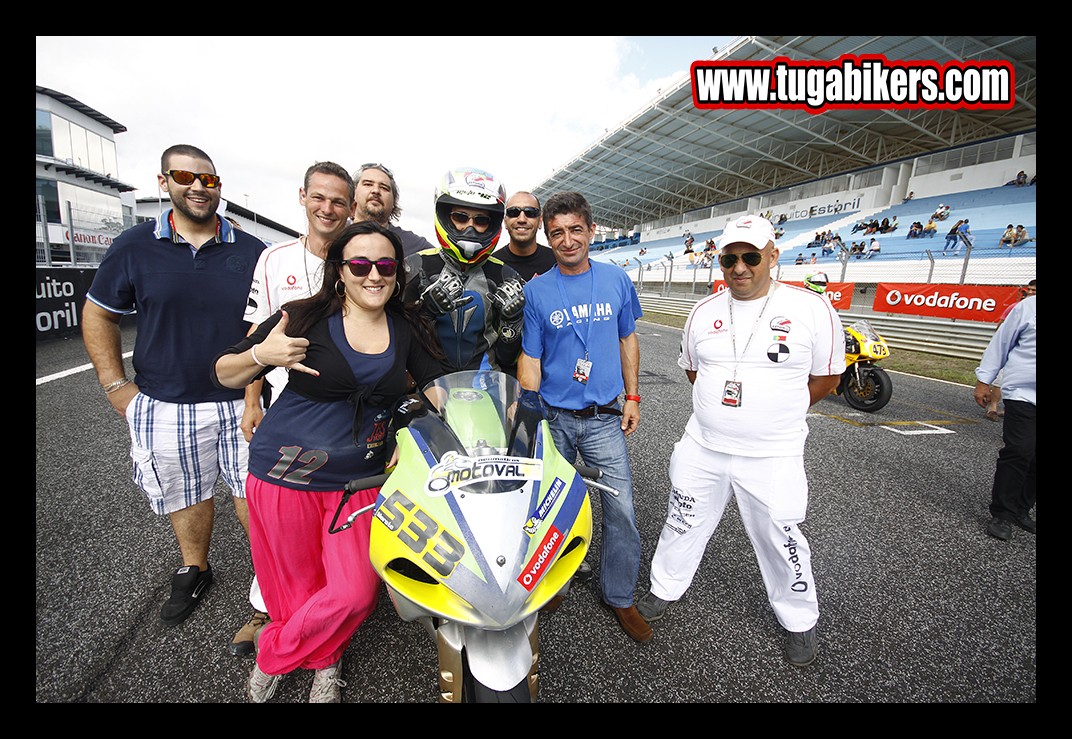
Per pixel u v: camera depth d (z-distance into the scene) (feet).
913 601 9.48
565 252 8.38
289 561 6.57
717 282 75.46
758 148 103.76
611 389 8.59
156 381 8.20
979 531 12.23
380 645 7.84
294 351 5.63
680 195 145.69
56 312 29.68
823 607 9.29
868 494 14.24
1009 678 7.60
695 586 9.82
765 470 7.75
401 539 4.93
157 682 6.96
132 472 13.41
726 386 7.98
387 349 6.51
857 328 23.50
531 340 8.58
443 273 7.72
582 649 8.00
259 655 6.18
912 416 22.59
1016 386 11.87
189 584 8.37
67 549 9.95
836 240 94.94
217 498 12.67
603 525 8.60
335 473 6.39
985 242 70.85
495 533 4.76
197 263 8.16
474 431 5.66
